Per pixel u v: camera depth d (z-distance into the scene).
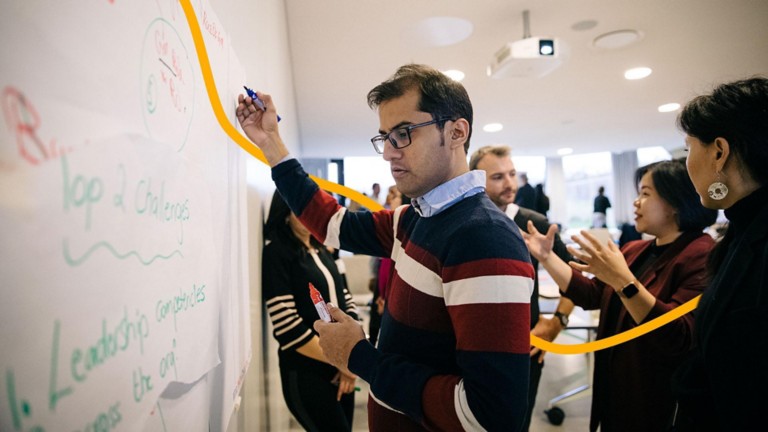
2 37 0.22
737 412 0.61
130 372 0.33
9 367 0.22
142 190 0.35
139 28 0.36
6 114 0.22
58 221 0.25
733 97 0.69
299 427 2.13
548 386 2.78
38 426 0.23
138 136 0.35
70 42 0.26
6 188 0.22
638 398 1.12
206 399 0.55
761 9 2.22
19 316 0.22
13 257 0.22
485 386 0.52
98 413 0.29
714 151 0.72
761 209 0.66
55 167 0.25
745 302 0.62
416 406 0.58
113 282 0.31
